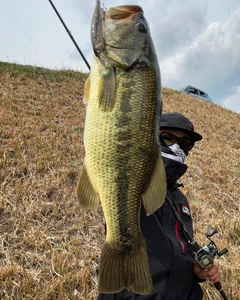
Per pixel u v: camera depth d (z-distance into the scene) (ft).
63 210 3.83
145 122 1.47
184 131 1.98
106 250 1.50
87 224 3.67
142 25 1.48
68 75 9.96
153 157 1.52
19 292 2.65
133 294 1.58
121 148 1.45
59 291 2.72
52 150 5.09
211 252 1.83
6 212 3.66
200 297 1.80
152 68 1.49
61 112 6.88
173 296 1.58
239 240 3.87
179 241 1.73
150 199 1.53
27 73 9.11
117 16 1.48
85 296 2.70
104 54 1.39
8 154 4.66
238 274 3.17
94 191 1.52
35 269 2.97
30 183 4.20
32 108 6.68
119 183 1.47
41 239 3.34
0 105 6.37
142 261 1.51
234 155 7.02
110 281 1.47
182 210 1.96
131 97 1.43
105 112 1.42
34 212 3.69
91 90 1.45
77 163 4.91
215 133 8.59
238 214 4.61
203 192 5.03
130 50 1.43
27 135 5.38
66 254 3.14
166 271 1.60
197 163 6.07
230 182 5.63
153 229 1.66
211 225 4.13
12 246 3.19
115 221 1.50
